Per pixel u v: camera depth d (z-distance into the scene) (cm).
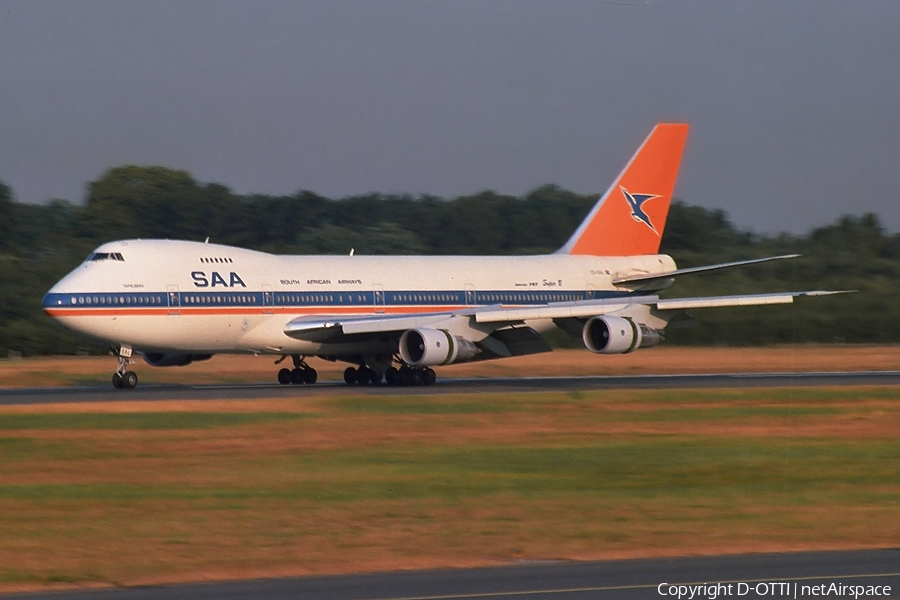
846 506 8481
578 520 7894
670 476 9738
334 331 17138
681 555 6912
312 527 7625
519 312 16900
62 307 15662
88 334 15950
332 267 17962
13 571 6462
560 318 17925
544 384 18225
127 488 8950
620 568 6512
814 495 8931
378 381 18838
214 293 16612
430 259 19100
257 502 8450
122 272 16100
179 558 6762
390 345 18062
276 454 10550
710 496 8850
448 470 9838
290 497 8638
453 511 8169
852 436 12150
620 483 9375
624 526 7712
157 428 11944
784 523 7850
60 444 10925
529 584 6084
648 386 17712
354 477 9475
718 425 12850
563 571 6431
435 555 6888
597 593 5869
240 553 6900
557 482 9375
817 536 7450
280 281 17275
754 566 6556
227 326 16738
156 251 16525
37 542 7156
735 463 10388
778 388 17188
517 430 12250
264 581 6247
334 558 6800
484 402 14700
